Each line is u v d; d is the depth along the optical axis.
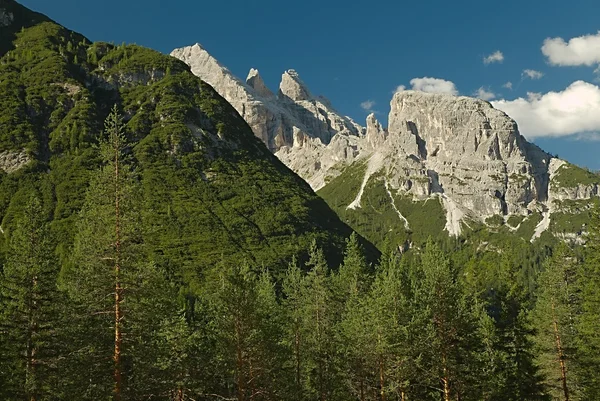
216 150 183.25
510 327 68.38
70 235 115.38
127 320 38.28
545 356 60.22
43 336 40.12
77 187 137.38
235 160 184.62
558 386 60.22
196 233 134.88
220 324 46.22
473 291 78.06
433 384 52.53
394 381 50.53
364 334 51.19
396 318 51.16
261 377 47.88
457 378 50.44
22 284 40.53
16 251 41.56
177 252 123.38
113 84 197.12
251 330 45.59
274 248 139.00
